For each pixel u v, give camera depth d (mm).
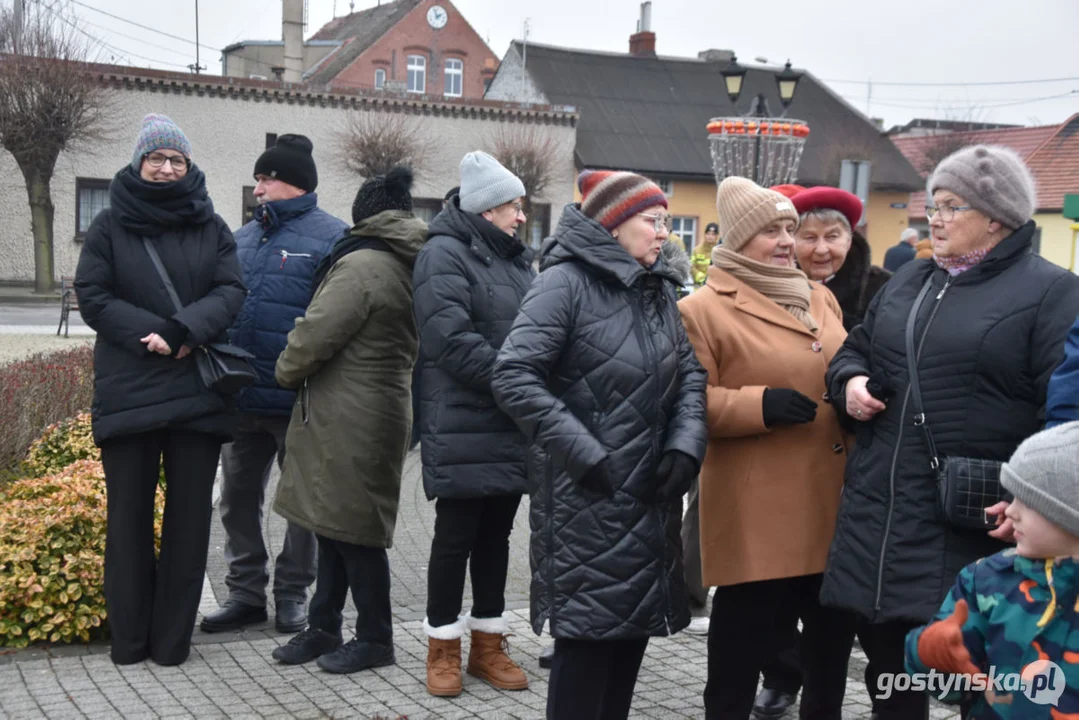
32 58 28672
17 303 27344
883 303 3602
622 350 3410
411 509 8070
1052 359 3168
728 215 3965
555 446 3229
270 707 4285
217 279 4750
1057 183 34469
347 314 4539
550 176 35656
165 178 4648
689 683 4723
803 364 3865
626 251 3496
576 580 3363
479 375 4289
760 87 43062
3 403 7641
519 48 41375
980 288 3348
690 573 5523
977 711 2771
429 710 4312
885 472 3438
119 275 4590
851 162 12484
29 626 4949
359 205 4852
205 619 5238
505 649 4770
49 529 5121
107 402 4598
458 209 4562
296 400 4797
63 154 30594
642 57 42281
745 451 3840
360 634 4766
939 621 2801
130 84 31203
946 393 3318
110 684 4480
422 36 54406
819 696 4004
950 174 3381
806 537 3768
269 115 32938
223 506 5348
